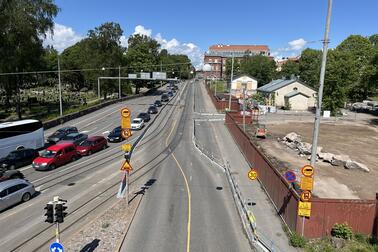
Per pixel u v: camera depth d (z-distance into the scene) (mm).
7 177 25594
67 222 19203
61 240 16938
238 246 16828
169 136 46344
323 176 28125
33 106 76812
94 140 37250
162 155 36156
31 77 64938
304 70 118375
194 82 158875
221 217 20344
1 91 78625
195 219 19953
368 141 44062
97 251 15836
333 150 38531
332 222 17562
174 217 20172
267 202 22906
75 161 33438
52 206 13773
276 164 30312
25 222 19141
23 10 52656
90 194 23953
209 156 35688
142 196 23688
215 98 79562
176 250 16266
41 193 24156
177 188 25594
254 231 17469
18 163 30953
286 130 50250
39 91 114250
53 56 123375
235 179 27875
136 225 18938
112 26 89188
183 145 41094
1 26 50281
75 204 21984
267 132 47656
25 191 22469
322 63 17125
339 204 17406
